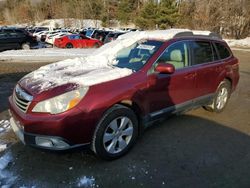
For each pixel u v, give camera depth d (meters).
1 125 4.88
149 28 42.44
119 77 3.82
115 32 21.55
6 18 69.19
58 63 4.68
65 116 3.30
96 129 3.54
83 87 3.46
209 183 3.43
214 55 5.47
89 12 58.50
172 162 3.84
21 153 3.96
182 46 4.73
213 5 35.38
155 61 4.21
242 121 5.45
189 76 4.71
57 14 63.38
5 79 8.62
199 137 4.63
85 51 17.28
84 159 3.85
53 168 3.62
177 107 4.67
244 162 3.91
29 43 18.75
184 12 41.00
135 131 3.99
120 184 3.35
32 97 3.44
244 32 33.94
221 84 5.64
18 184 3.29
